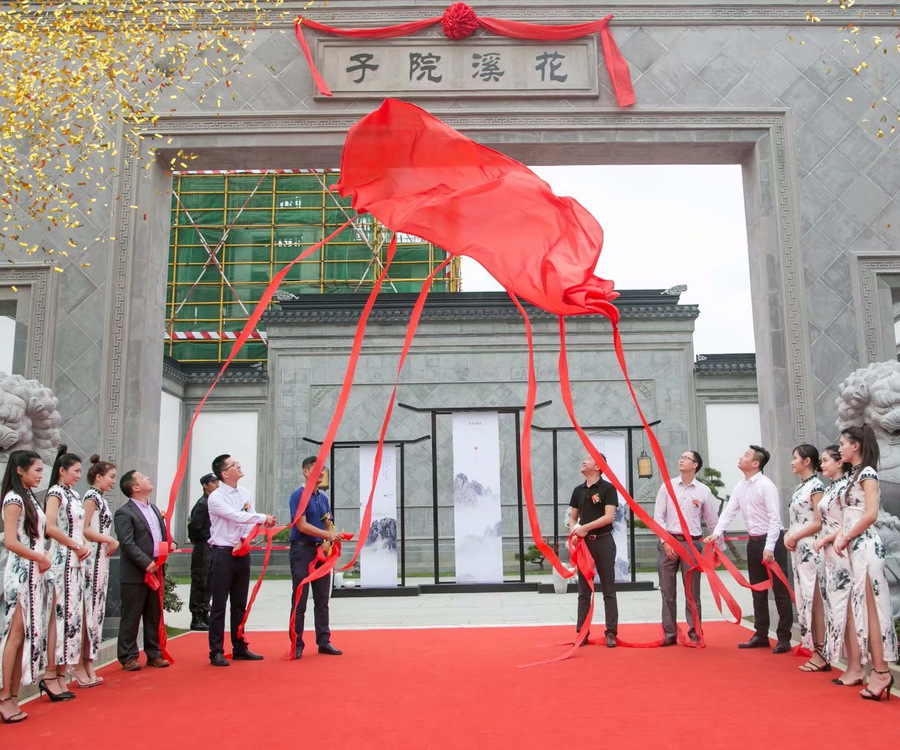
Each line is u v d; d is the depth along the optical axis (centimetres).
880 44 850
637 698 480
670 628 682
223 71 832
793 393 795
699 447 1867
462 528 1286
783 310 809
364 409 1866
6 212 806
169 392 1873
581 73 831
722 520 677
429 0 841
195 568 891
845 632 506
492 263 421
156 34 815
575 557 682
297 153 841
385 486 1297
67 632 507
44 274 802
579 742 387
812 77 844
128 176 818
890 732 396
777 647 640
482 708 459
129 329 796
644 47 840
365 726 423
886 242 820
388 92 827
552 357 1870
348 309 1886
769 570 662
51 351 789
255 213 2430
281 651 696
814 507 568
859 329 803
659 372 1869
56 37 766
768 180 827
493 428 1297
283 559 1812
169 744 395
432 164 486
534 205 441
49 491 511
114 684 550
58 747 392
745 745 378
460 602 1136
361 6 841
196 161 853
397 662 620
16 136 739
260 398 1934
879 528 605
